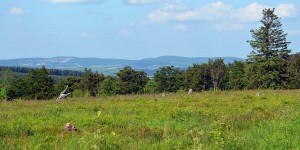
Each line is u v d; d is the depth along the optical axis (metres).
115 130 13.34
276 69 59.72
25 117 17.19
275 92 36.00
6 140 10.91
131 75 80.56
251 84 60.53
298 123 12.54
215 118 16.19
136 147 9.57
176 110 18.55
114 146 9.73
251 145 9.77
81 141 10.23
